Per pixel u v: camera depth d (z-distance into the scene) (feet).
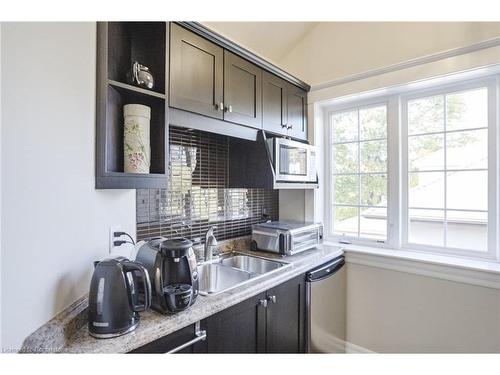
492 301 5.13
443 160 6.22
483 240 5.76
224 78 5.16
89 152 3.28
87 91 3.22
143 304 3.19
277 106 6.58
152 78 3.92
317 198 7.80
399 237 6.73
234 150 6.62
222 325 3.94
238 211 7.13
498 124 5.56
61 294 2.86
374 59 6.67
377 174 7.16
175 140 5.65
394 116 6.82
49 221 2.70
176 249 3.63
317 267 5.96
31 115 2.47
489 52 5.21
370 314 6.61
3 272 2.17
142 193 5.01
